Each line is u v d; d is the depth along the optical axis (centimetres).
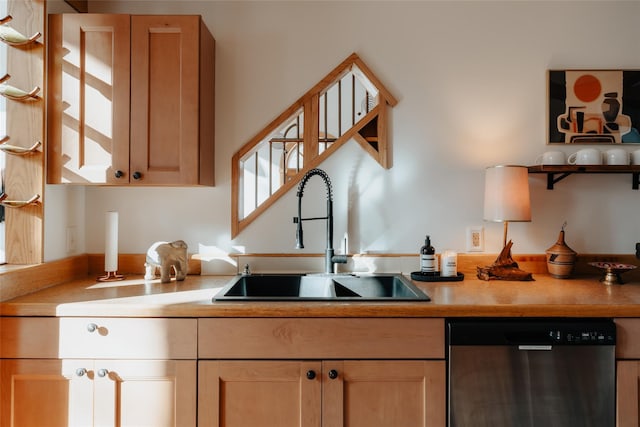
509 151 212
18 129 174
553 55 211
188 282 191
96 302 150
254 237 213
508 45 212
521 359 143
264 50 213
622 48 211
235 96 212
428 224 213
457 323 144
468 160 212
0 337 146
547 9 212
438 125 212
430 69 212
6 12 176
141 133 179
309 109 213
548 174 211
